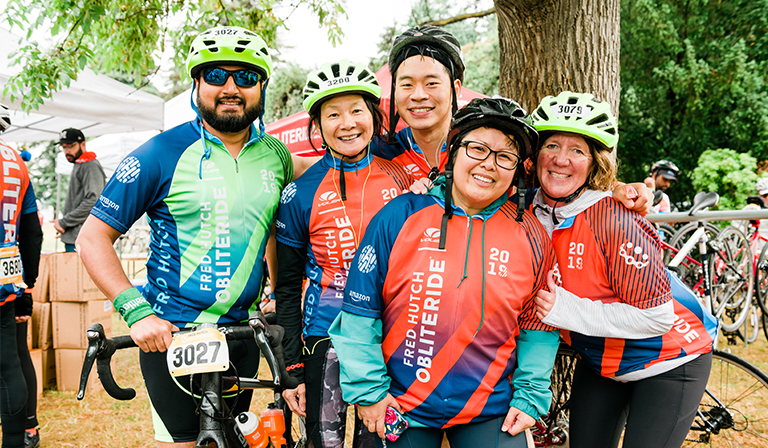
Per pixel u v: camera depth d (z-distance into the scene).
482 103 1.41
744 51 11.16
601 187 1.70
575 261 1.68
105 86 5.84
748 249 5.66
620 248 1.60
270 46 5.39
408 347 1.49
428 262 1.46
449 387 1.46
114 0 4.34
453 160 1.48
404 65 1.94
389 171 1.96
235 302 1.71
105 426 3.60
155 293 1.71
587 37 2.95
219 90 1.63
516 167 1.46
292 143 4.66
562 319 1.56
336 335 1.54
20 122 7.58
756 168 10.84
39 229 2.88
